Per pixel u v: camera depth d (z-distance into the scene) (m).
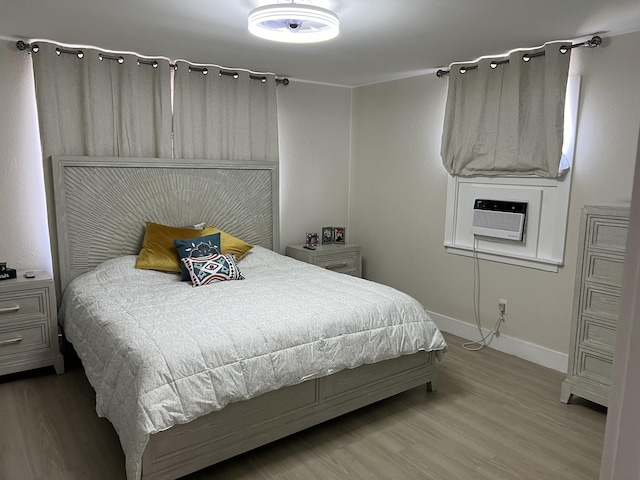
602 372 2.79
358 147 5.00
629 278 0.40
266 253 4.09
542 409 2.90
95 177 3.59
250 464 2.36
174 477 2.12
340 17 2.66
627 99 2.93
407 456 2.43
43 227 3.54
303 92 4.67
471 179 3.91
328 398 2.62
